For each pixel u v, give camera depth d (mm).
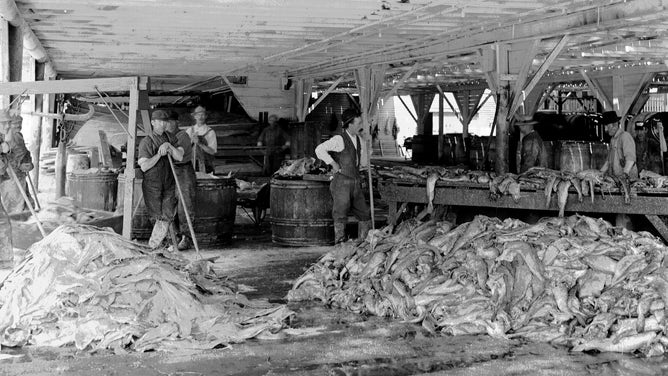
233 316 5930
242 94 20844
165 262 6516
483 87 26141
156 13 10609
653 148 14570
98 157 14625
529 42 11398
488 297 6066
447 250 6797
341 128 9250
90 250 5965
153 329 5500
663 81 20156
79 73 20422
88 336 5414
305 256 9367
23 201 8609
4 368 4895
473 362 5031
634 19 9797
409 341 5570
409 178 8930
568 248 6266
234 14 10742
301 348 5371
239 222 12820
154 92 23281
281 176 10453
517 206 7930
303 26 11969
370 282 6770
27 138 16016
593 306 5828
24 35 11555
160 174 8211
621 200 7441
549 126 18828
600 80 19984
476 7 10336
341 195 9031
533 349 5363
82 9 10109
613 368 4898
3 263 7387
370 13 10758
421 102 31859
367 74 17641
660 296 5543
